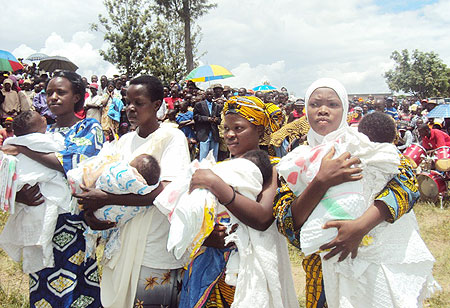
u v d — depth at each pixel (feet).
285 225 6.88
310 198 6.31
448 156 26.48
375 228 6.45
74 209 8.73
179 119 31.19
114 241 8.21
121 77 34.01
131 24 75.87
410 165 7.00
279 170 6.86
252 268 6.81
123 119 31.86
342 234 6.05
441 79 177.17
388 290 6.23
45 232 8.73
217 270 7.20
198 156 30.78
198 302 7.14
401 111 57.41
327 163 6.22
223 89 37.73
